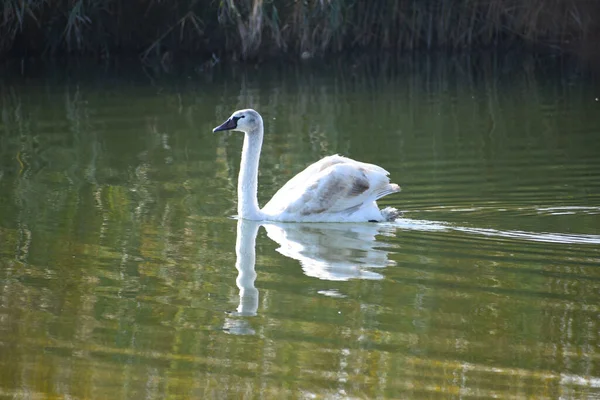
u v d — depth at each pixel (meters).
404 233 13.63
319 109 23.94
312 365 9.14
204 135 20.81
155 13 32.94
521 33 34.66
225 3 30.75
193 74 29.84
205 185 16.45
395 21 33.84
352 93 26.27
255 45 31.47
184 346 9.56
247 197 14.45
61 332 9.89
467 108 23.98
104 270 11.81
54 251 12.56
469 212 14.80
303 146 19.77
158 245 12.91
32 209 14.67
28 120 22.50
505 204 15.23
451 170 17.59
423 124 22.02
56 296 10.89
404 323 10.14
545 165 17.91
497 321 10.18
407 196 15.85
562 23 34.34
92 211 14.65
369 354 9.33
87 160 18.33
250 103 24.77
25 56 32.69
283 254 12.58
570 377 8.88
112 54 33.34
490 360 9.23
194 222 14.18
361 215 14.35
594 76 28.83
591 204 15.16
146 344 9.59
